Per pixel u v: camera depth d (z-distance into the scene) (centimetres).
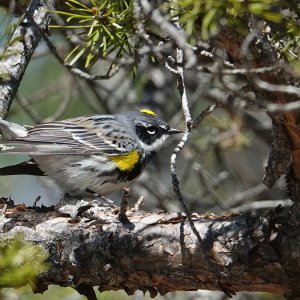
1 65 1140
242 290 925
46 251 948
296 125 849
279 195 1733
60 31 1377
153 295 970
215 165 1786
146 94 1784
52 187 1611
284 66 752
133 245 933
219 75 736
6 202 1059
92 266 947
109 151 1288
